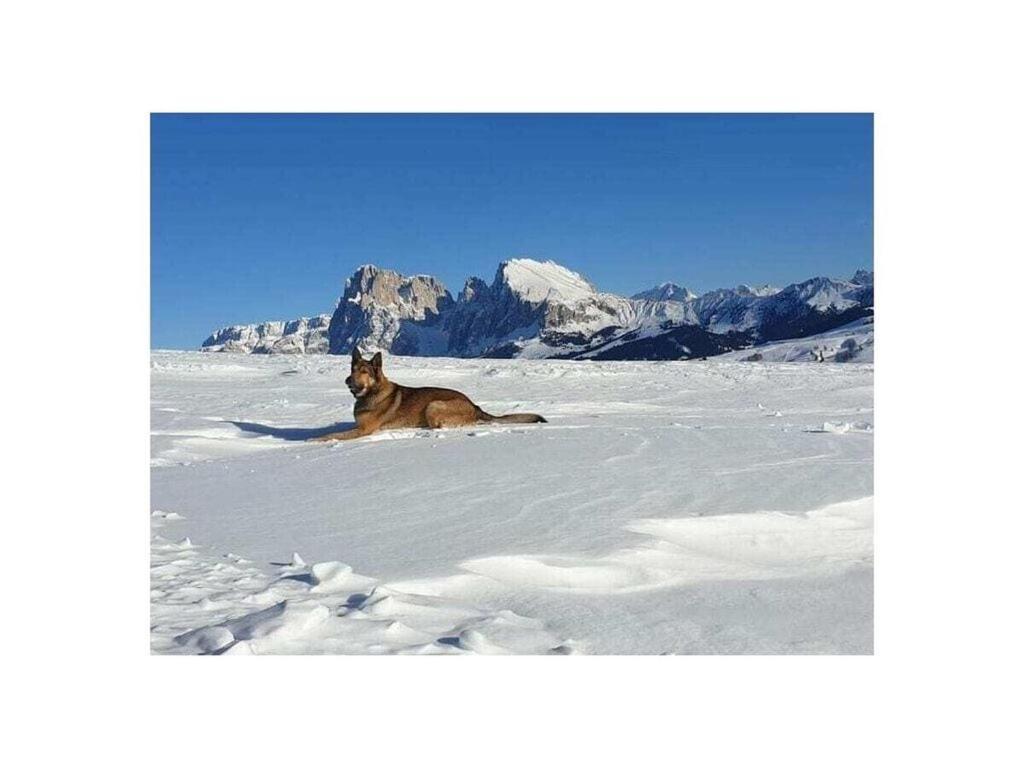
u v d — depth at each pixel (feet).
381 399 36.47
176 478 26.94
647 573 16.89
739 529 19.93
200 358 96.22
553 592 15.81
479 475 25.44
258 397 59.21
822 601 15.83
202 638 12.99
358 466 27.94
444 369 87.25
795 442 30.27
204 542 18.67
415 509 21.57
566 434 32.78
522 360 112.37
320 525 20.21
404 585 15.29
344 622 13.55
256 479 26.40
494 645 13.07
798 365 104.22
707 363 108.27
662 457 27.53
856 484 23.11
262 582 15.57
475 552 17.38
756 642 13.82
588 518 20.04
